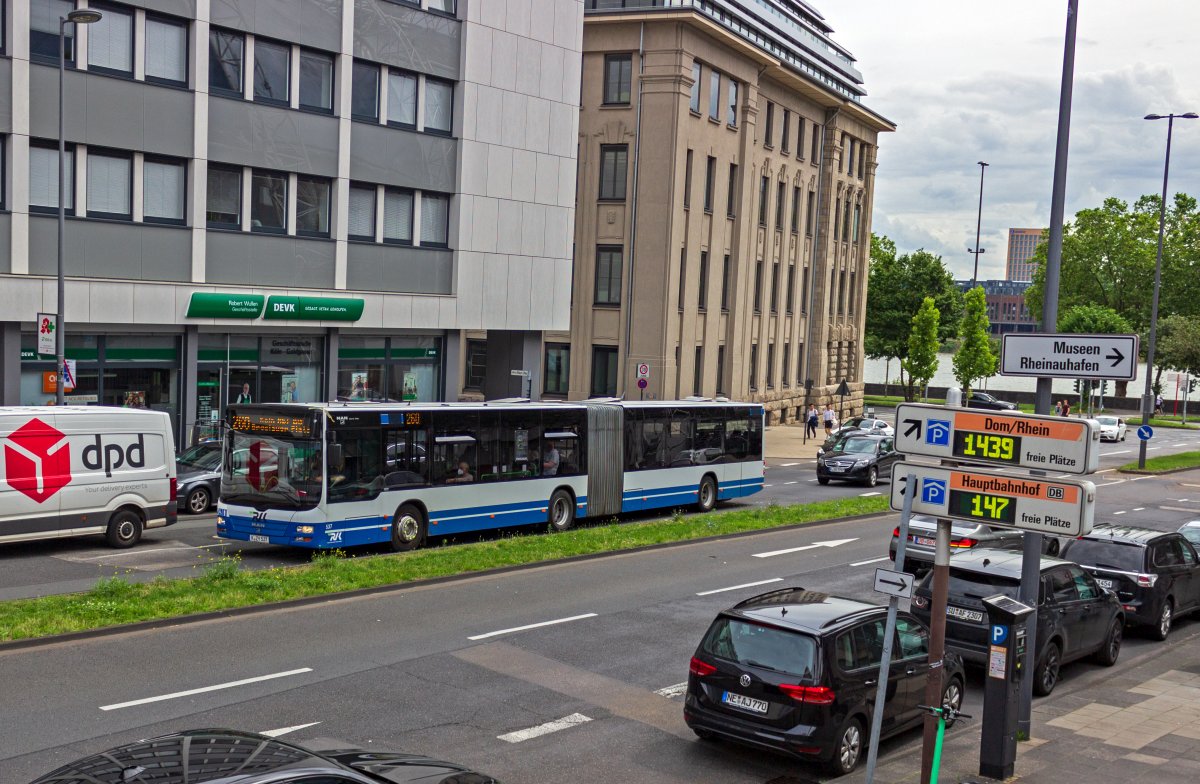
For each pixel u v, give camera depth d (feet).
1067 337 37.63
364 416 67.87
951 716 32.55
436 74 111.75
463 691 41.45
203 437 96.02
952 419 31.24
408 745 35.27
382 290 108.88
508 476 77.92
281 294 99.04
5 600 51.19
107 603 49.21
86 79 86.38
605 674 44.88
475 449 75.51
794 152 193.16
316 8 100.78
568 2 123.95
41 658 42.63
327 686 40.93
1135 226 319.88
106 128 87.71
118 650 44.16
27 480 63.46
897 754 37.60
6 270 82.89
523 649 47.78
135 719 36.11
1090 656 54.24
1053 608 47.83
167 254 92.17
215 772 18.94
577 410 83.92
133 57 89.30
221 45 94.94
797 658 34.42
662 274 150.10
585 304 154.10
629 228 151.64
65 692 38.58
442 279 114.93
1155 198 320.29
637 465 89.66
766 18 186.09
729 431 100.07
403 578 59.31
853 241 228.02
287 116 99.55
